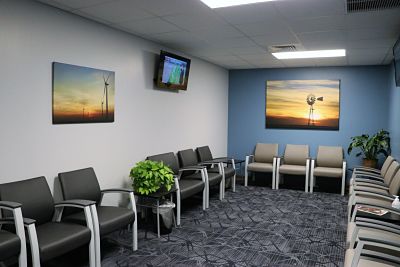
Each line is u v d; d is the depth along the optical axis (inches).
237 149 260.7
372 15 116.3
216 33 146.7
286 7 110.8
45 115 111.5
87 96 127.5
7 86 99.1
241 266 109.0
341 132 232.1
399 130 168.6
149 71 163.2
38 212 100.9
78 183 116.7
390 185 136.1
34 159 108.4
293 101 242.4
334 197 200.8
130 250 119.8
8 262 97.7
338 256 117.2
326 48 173.0
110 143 140.6
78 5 110.9
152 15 121.5
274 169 220.1
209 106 228.2
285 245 126.8
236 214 165.3
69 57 119.5
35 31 106.6
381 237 85.2
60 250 88.4
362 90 226.1
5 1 97.3
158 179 134.0
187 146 200.2
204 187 169.8
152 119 166.7
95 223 100.3
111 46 138.9
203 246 124.7
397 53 138.2
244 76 255.8
